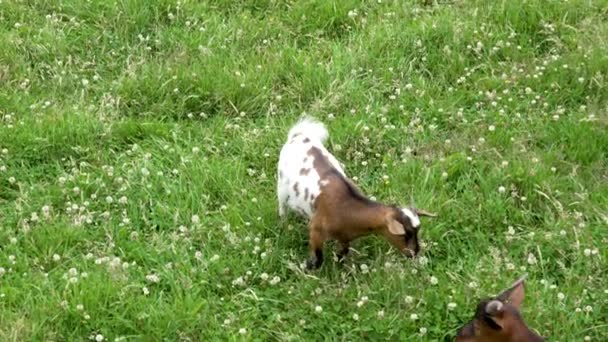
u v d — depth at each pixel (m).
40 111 6.75
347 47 7.23
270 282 5.82
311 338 5.63
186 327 5.61
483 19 7.39
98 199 6.26
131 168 6.40
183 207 6.22
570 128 6.61
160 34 7.31
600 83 6.89
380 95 6.91
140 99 6.88
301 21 7.46
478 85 6.96
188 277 5.82
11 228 6.08
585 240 5.96
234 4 7.62
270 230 6.08
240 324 5.66
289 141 6.08
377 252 5.93
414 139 6.59
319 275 5.87
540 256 5.93
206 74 6.96
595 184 6.34
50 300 5.66
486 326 5.20
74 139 6.55
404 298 5.71
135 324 5.62
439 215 6.11
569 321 5.63
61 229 6.01
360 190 6.05
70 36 7.27
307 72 6.98
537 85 6.93
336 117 6.73
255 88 6.91
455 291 5.73
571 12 7.43
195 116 6.85
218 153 6.57
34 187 6.28
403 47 7.20
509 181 6.30
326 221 5.77
